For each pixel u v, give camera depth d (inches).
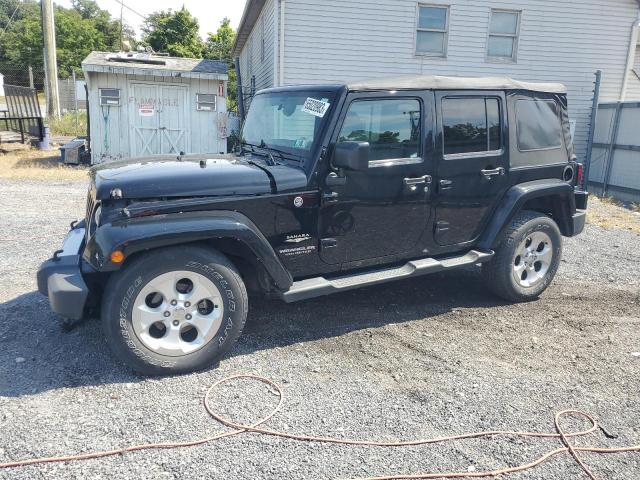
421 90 172.6
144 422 123.6
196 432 121.0
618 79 613.3
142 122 585.9
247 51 887.7
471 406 135.1
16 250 256.7
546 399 139.6
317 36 539.5
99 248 135.0
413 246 181.3
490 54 583.8
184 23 1379.2
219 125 595.5
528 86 200.5
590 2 586.6
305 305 199.6
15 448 113.0
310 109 165.3
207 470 108.7
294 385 142.6
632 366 159.2
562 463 115.0
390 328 181.6
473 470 111.7
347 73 552.7
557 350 168.7
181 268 141.3
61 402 130.7
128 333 138.1
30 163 571.2
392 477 108.5
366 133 164.6
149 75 568.7
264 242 149.6
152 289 139.6
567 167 213.8
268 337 171.6
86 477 105.5
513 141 195.2
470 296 215.5
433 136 175.8
